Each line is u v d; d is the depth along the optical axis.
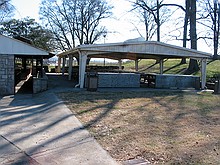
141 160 3.53
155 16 26.23
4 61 10.85
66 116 6.19
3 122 5.63
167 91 12.05
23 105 7.88
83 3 35.25
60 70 26.33
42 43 34.88
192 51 14.17
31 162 3.42
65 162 3.44
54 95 9.73
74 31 35.75
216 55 23.23
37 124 5.45
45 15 35.25
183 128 5.24
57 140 4.37
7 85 10.91
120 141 4.32
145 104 8.09
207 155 3.71
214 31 21.78
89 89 11.31
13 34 35.75
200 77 14.96
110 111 6.84
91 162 3.45
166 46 13.80
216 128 5.29
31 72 21.75
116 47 12.67
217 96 10.52
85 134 4.71
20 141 4.30
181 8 21.80
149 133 4.82
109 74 12.93
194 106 7.95
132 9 24.44
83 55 12.35
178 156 3.67
